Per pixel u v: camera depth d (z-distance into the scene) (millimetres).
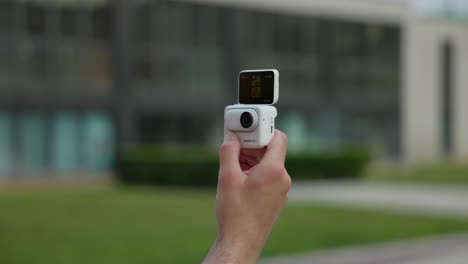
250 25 31516
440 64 41844
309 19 33531
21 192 22719
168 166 25750
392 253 13109
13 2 25484
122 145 26969
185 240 13938
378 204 20453
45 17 26047
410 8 36656
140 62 28188
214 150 26109
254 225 1182
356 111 35094
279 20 32469
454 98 42000
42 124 25812
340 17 34344
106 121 27062
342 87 34656
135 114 27688
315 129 33781
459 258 12711
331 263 12117
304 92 33469
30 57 25734
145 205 19438
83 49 26703
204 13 30047
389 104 36125
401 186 26406
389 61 36219
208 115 29797
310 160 28359
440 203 20906
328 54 34062
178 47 29266
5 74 25281
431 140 40594
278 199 1199
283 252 12867
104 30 27203
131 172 26188
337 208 19328
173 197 21891
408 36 36656
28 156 25562
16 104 25344
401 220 17109
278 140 1299
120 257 12156
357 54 35156
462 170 34125
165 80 28812
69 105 26281
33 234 14367
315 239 14281
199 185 25578
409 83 37375
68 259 11930
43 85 25812
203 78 29938
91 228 15219
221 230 1188
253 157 1324
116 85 27203
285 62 32812
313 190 24859
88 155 26688
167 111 28625
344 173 29109
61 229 15000
